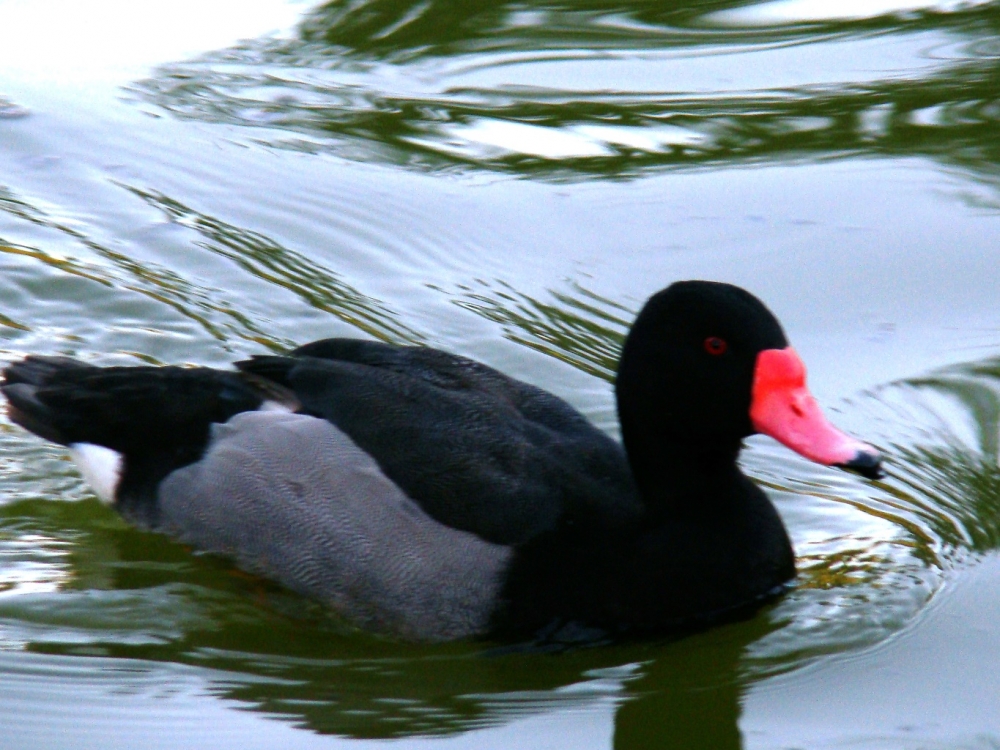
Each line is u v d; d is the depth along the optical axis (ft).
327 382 32.73
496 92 54.29
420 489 30.73
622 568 29.84
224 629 31.01
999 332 41.39
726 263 44.37
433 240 45.83
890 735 27.07
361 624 31.09
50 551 33.78
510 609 29.86
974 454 37.14
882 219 46.62
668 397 29.99
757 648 29.99
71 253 44.60
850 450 28.55
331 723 27.53
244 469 32.50
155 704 28.14
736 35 58.49
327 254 45.37
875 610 31.19
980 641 30.01
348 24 59.00
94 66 55.36
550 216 46.85
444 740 27.04
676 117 52.85
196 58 56.54
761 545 30.81
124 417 34.47
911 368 40.06
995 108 52.60
